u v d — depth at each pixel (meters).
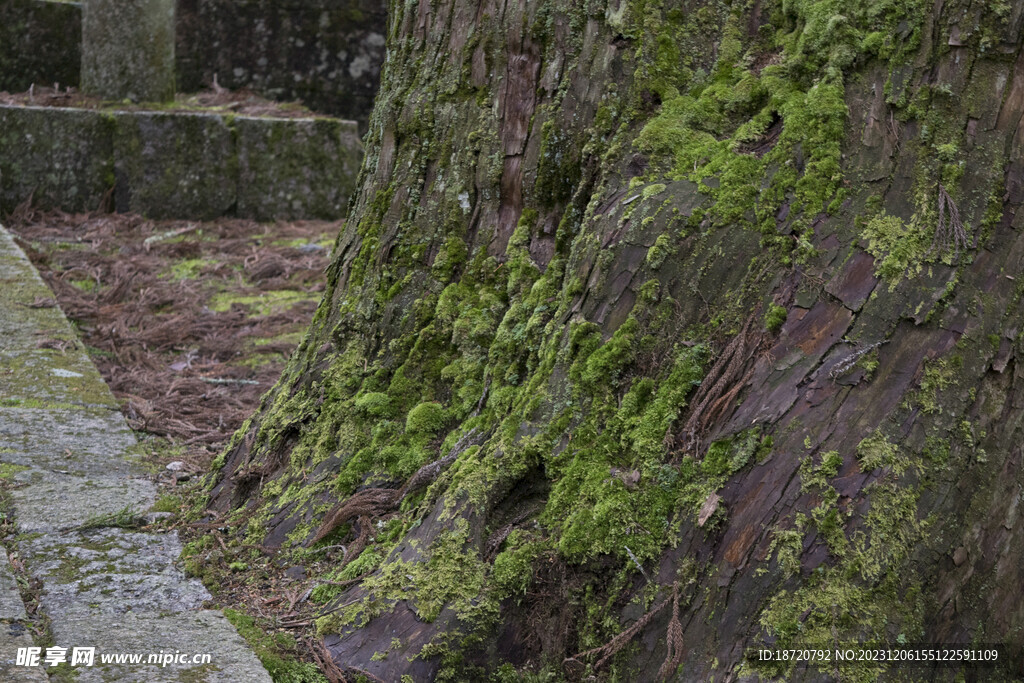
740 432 2.07
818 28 2.31
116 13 8.80
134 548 2.70
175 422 3.92
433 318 2.84
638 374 2.24
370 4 11.28
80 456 3.35
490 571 2.21
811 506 1.96
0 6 9.74
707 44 2.53
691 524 2.04
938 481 1.99
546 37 2.67
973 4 2.14
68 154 8.36
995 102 2.13
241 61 10.91
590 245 2.39
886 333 2.04
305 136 9.17
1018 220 2.13
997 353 2.08
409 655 2.13
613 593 2.09
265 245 8.15
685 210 2.28
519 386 2.52
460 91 2.88
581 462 2.21
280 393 3.13
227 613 2.41
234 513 2.88
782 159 2.25
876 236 2.10
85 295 6.10
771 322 2.12
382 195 3.04
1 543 2.65
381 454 2.73
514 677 2.14
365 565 2.44
